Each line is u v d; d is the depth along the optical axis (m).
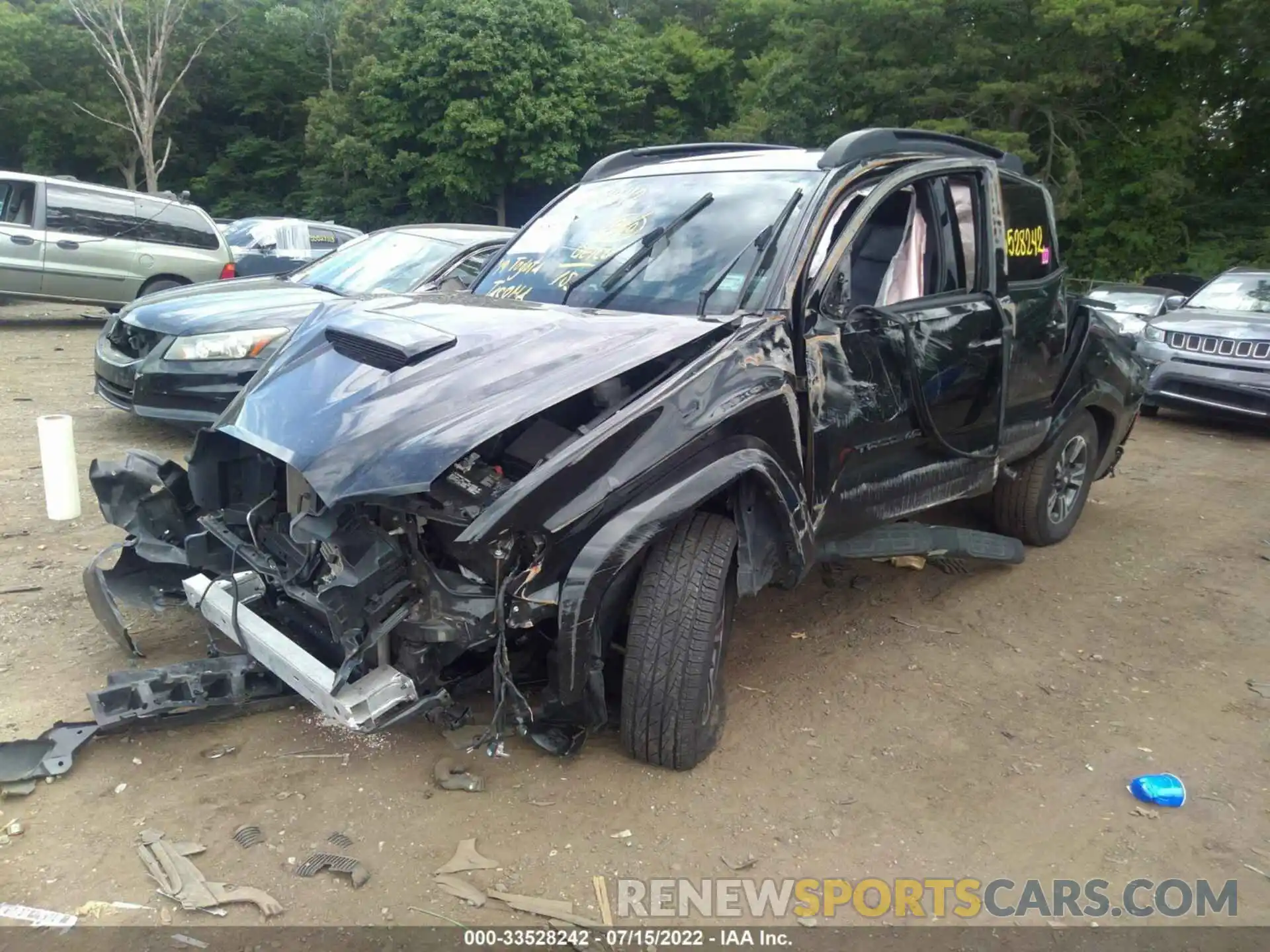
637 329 3.21
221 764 3.15
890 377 3.74
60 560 4.80
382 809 2.95
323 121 33.53
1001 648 4.32
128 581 3.73
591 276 3.94
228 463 3.60
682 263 3.78
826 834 2.94
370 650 2.83
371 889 2.61
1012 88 21.58
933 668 4.09
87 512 5.54
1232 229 23.88
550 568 2.73
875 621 4.54
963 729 3.60
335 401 3.01
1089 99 23.28
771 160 4.12
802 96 24.25
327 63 37.97
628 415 2.85
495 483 2.77
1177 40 20.77
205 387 6.18
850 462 3.62
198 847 2.74
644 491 2.85
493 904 2.58
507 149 30.25
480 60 28.88
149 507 3.68
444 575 2.81
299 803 2.96
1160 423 10.45
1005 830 3.01
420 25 29.75
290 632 3.24
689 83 32.81
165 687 3.15
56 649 3.85
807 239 3.54
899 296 4.09
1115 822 3.07
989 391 4.35
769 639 4.30
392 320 3.36
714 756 3.31
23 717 3.34
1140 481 7.64
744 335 3.22
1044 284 4.88
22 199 11.87
